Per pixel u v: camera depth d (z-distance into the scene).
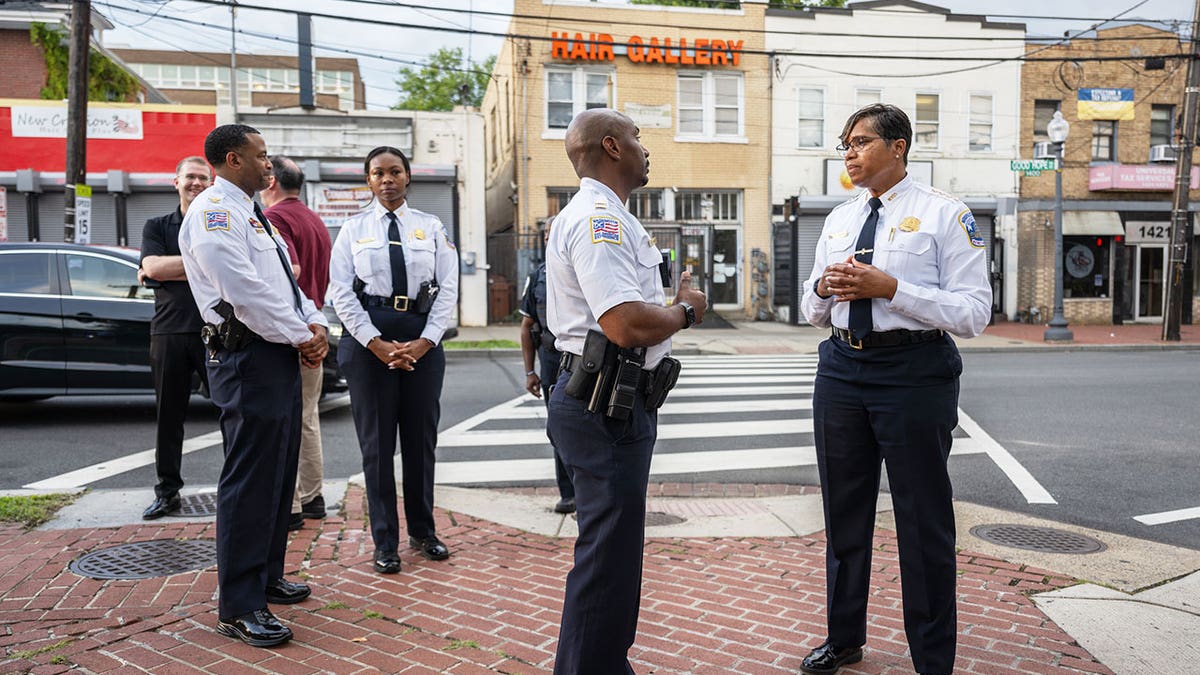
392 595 3.76
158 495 4.91
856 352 2.98
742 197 20.92
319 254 4.95
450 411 8.99
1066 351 16.92
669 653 3.19
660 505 5.40
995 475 6.26
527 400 9.72
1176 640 3.28
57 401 9.12
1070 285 22.36
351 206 17.67
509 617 3.51
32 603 3.54
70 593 3.66
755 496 5.70
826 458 3.09
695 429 8.01
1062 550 4.44
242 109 17.58
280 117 17.66
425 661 3.08
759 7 20.55
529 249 19.41
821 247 3.22
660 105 20.27
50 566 3.99
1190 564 4.22
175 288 4.77
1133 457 6.82
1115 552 4.41
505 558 4.29
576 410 2.53
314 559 4.23
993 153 21.94
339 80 59.16
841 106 21.14
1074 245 22.33
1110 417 8.64
